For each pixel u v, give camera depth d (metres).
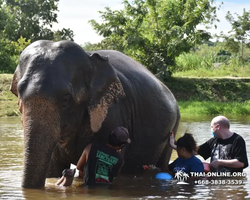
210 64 35.31
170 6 28.69
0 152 7.81
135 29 29.20
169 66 28.78
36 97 4.39
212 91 26.25
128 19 29.62
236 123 14.26
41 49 4.76
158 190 5.02
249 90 26.33
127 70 6.18
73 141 5.23
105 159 5.22
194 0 27.98
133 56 29.20
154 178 5.84
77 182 5.37
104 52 6.25
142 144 6.30
